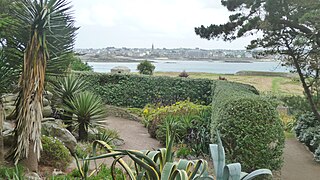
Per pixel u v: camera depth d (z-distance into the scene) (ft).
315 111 30.45
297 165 25.57
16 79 17.04
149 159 7.13
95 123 29.37
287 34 29.48
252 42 30.91
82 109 28.17
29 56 15.78
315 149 28.76
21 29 15.83
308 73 30.40
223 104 20.42
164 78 49.57
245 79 55.21
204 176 7.57
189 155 25.68
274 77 58.70
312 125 32.89
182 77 50.26
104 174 16.28
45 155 18.30
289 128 38.37
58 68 17.67
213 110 25.50
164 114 35.37
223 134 19.31
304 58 29.94
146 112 42.24
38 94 15.99
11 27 15.61
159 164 7.58
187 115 31.99
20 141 16.01
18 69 17.01
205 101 48.29
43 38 15.72
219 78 48.57
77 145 23.29
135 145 30.76
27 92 15.87
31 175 15.51
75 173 16.74
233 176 7.04
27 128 15.97
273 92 41.73
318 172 23.85
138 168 8.20
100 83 51.01
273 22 27.84
